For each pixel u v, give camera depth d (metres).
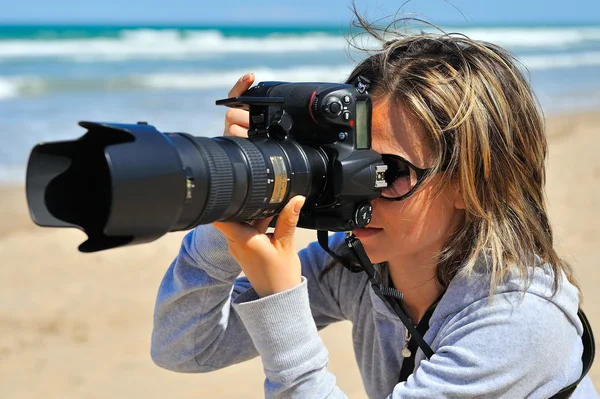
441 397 1.56
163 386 3.69
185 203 1.31
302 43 36.03
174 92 16.03
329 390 1.60
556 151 10.10
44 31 39.06
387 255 1.70
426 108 1.60
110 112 12.55
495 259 1.60
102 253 5.79
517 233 1.67
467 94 1.61
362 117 1.61
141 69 21.20
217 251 1.77
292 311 1.57
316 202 1.64
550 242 1.74
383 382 1.93
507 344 1.56
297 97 1.63
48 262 5.58
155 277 5.29
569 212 6.62
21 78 17.55
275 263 1.55
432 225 1.68
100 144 1.30
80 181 1.31
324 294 1.99
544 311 1.59
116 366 3.93
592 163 9.06
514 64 1.75
